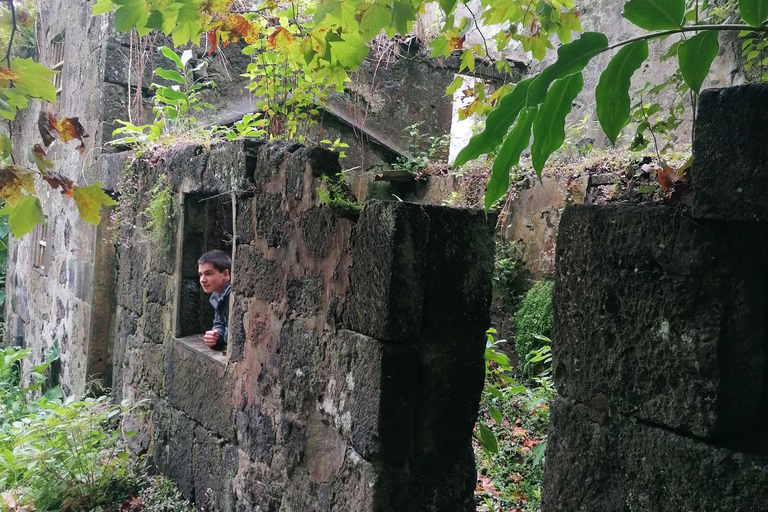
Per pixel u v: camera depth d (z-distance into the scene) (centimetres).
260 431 279
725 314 132
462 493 224
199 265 361
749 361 135
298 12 337
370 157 659
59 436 398
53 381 636
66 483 374
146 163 433
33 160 162
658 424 141
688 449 134
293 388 256
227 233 396
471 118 688
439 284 214
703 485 131
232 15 242
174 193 385
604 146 539
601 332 153
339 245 229
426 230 208
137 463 402
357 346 216
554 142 144
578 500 158
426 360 214
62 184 164
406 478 210
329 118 635
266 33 322
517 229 495
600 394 154
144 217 430
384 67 649
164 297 394
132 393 434
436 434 219
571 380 162
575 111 575
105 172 521
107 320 534
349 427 218
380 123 655
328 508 228
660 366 140
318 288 242
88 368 529
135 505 365
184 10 210
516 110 141
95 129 547
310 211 248
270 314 277
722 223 133
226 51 575
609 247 151
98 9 205
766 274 138
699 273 133
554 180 458
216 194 353
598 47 135
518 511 312
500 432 377
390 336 203
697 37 137
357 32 238
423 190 621
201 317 387
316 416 241
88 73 574
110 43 536
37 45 779
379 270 207
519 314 462
